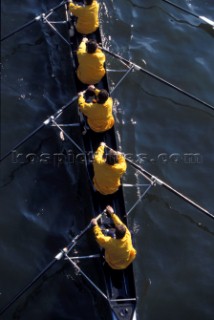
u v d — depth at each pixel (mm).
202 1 18766
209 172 15375
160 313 13102
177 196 14852
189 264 13844
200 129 16156
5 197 14523
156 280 13523
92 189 13461
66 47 17250
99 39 15938
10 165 15094
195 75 17203
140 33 17891
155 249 13953
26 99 16266
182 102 16609
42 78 16734
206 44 17984
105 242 11703
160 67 17219
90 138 14289
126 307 11836
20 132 15656
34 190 14672
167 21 18281
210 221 14586
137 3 18484
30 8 18156
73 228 14039
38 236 13930
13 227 14039
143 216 14375
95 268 13367
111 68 16891
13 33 16484
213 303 13336
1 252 13609
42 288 13164
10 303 12234
